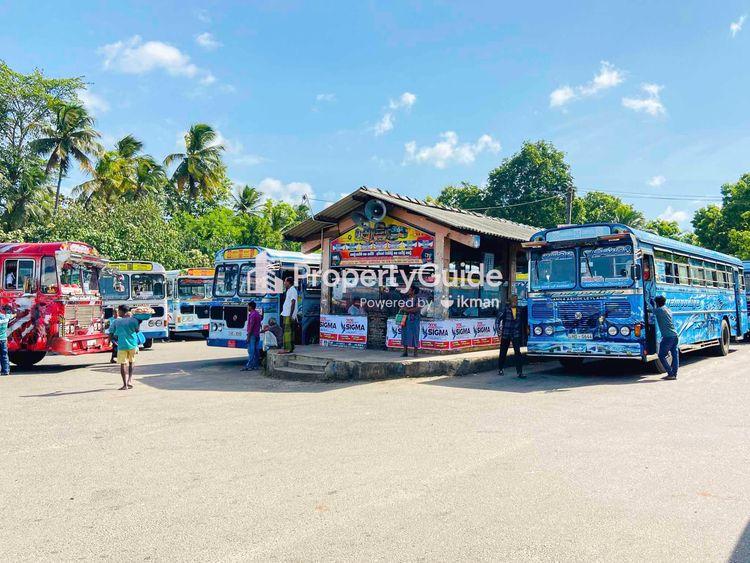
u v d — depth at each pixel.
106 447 7.06
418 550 4.11
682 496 5.13
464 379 12.56
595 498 5.09
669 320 12.00
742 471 5.81
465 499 5.10
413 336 13.46
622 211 45.38
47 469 6.16
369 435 7.50
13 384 12.75
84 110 35.94
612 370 13.79
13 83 33.72
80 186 38.59
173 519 4.73
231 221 43.69
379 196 14.70
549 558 3.96
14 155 33.56
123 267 21.22
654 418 8.27
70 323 15.55
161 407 9.72
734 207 41.56
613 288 12.06
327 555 4.04
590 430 7.57
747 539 4.24
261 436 7.54
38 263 15.36
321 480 5.68
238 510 4.91
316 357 13.55
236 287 16.62
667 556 3.99
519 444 6.91
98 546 4.24
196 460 6.43
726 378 12.12
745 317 20.23
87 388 12.04
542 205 40.66
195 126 45.31
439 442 7.07
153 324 21.58
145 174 42.00
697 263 15.94
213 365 16.30
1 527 4.62
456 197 46.62
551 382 11.98
